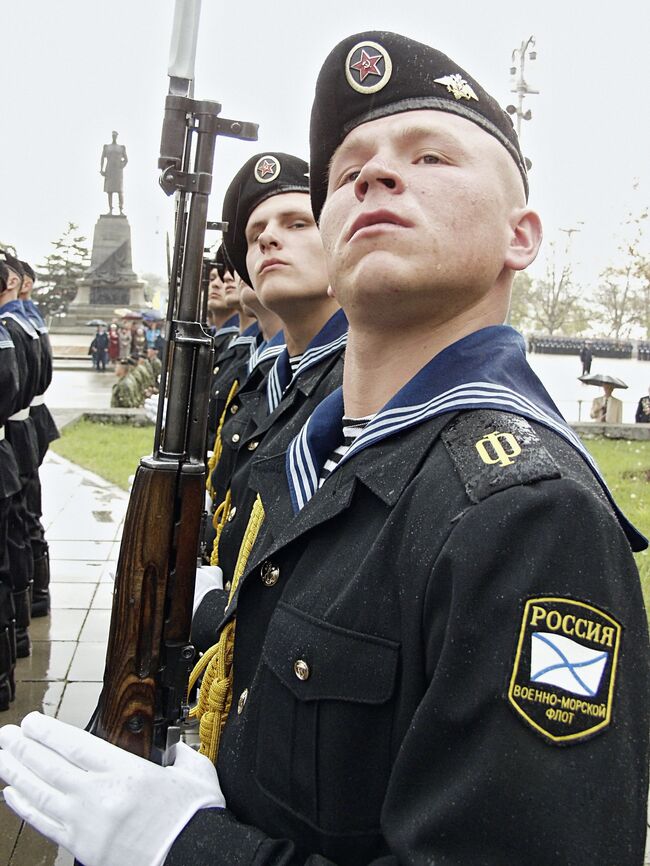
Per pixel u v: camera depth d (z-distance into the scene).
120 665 1.28
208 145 1.30
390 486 1.15
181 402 1.30
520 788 0.87
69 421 13.20
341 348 2.10
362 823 1.07
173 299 1.33
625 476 9.87
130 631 1.28
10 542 4.27
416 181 1.21
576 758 0.88
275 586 1.31
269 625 1.23
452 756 0.94
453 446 1.12
